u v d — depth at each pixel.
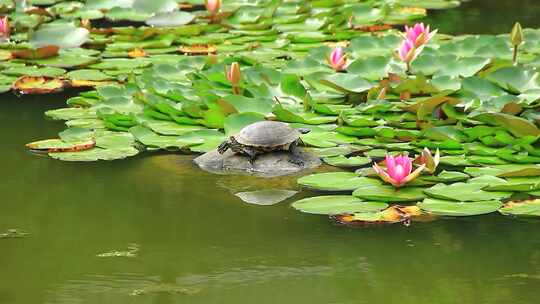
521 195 6.99
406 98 9.02
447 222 6.69
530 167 7.24
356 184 7.20
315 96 9.35
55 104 9.62
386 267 5.97
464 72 9.66
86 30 11.81
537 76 9.16
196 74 9.81
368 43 11.30
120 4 13.99
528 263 6.00
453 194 6.89
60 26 12.07
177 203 7.09
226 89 9.49
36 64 10.84
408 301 5.48
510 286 5.68
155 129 8.53
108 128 8.71
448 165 7.69
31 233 6.54
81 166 7.92
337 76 9.49
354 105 9.11
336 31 12.29
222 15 12.75
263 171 7.71
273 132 7.89
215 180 7.57
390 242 6.36
